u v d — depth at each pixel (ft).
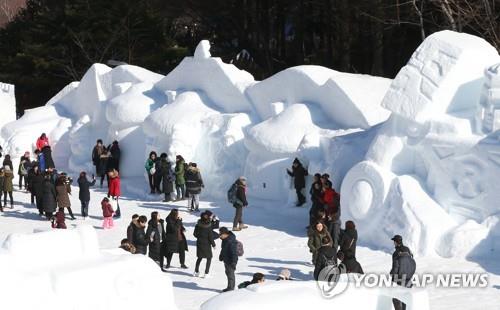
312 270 59.88
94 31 168.55
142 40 170.81
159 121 94.48
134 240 59.41
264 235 71.67
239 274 58.95
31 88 173.78
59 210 77.87
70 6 169.17
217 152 89.61
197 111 94.48
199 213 82.02
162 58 166.81
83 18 167.53
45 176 82.64
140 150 101.19
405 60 140.97
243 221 77.51
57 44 171.42
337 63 144.05
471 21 118.73
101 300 40.06
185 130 91.91
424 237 61.82
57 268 40.06
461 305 49.75
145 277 42.09
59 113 118.42
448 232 61.82
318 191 68.49
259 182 84.79
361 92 81.61
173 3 164.55
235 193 73.46
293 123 83.25
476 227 61.36
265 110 91.15
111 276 40.78
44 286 38.65
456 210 63.57
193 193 82.53
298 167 79.00
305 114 83.71
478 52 67.97
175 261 64.03
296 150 81.41
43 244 41.04
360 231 66.95
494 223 61.05
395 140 67.92
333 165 75.41
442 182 64.64
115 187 81.87
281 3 155.43
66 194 78.95
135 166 101.45
